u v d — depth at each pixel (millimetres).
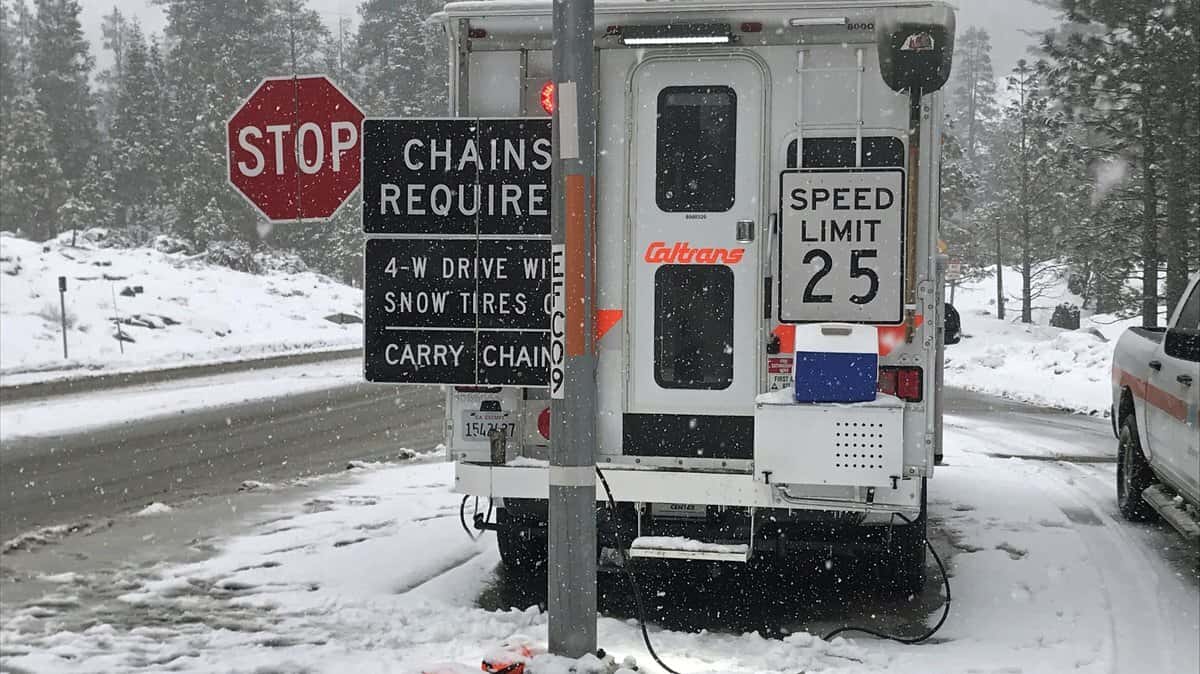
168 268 44219
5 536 9555
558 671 5730
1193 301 8930
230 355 33312
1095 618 7062
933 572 8344
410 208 7230
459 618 7004
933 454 6816
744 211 7020
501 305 7195
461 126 7180
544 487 7145
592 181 5887
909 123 6766
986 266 68375
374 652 6391
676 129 7066
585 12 5824
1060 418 18312
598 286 7180
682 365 7133
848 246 6672
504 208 7172
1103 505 10688
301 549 9000
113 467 13266
